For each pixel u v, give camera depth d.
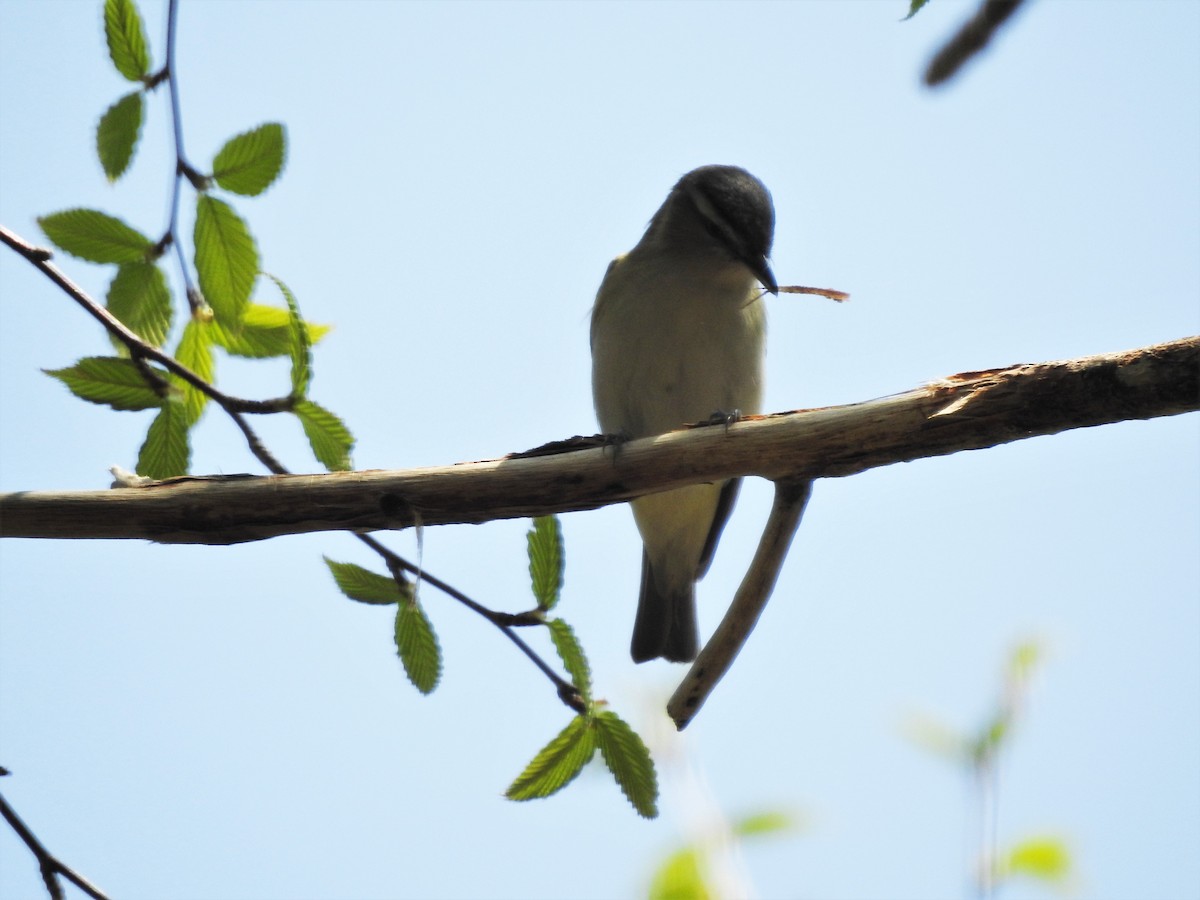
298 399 7.24
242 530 6.98
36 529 6.84
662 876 7.12
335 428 7.31
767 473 6.97
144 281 7.73
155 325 7.85
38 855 6.48
